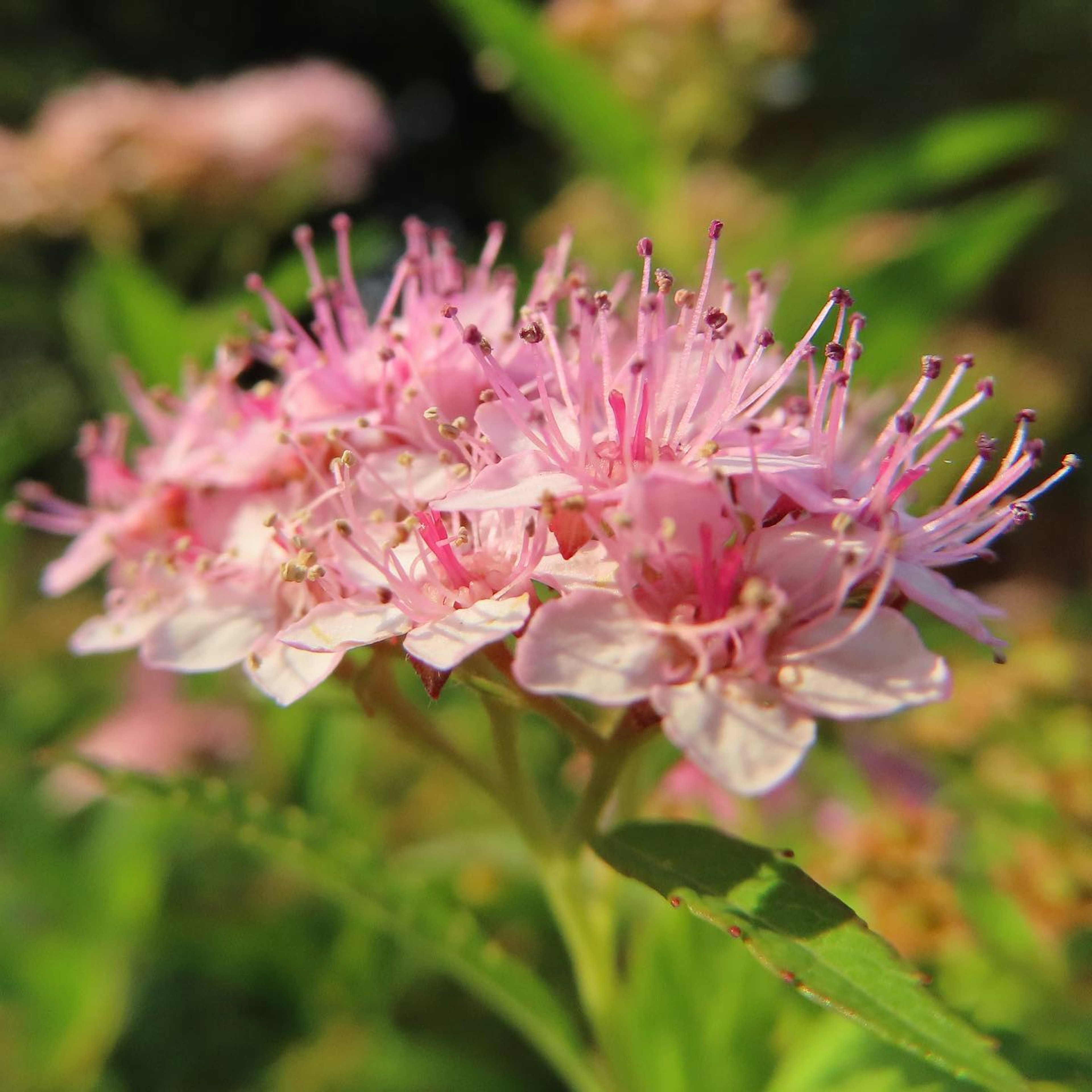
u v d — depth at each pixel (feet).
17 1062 0.23
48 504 0.34
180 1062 0.25
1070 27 0.63
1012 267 0.62
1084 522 0.53
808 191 0.22
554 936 0.22
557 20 0.26
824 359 0.18
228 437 0.15
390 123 0.36
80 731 0.28
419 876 0.19
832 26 0.65
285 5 0.76
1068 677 0.18
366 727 0.21
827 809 0.19
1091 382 0.56
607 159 0.24
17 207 0.28
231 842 0.24
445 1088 0.22
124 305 0.21
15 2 0.65
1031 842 0.17
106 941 0.23
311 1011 0.23
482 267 0.16
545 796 0.21
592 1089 0.16
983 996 0.16
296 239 0.16
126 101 0.29
